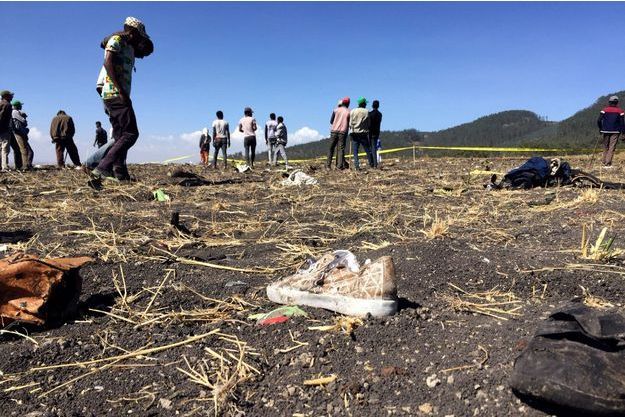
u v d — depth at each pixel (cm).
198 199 680
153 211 575
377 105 1233
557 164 734
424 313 264
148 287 316
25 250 395
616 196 617
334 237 450
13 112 1216
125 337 247
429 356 216
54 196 691
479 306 278
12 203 614
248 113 1466
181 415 185
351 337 234
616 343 175
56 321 266
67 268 268
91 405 192
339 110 1204
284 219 530
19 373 215
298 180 863
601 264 337
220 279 332
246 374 209
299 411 184
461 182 852
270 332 246
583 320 181
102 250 398
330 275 281
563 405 166
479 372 200
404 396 189
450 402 183
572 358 171
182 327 258
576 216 498
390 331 240
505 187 747
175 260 371
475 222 489
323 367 212
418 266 340
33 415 185
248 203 646
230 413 185
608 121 1200
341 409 184
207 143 1791
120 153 748
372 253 379
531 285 310
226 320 264
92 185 717
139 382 207
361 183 867
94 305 289
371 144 1255
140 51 731
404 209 579
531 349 182
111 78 700
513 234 430
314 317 262
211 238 453
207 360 222
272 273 349
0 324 247
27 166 1246
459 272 329
